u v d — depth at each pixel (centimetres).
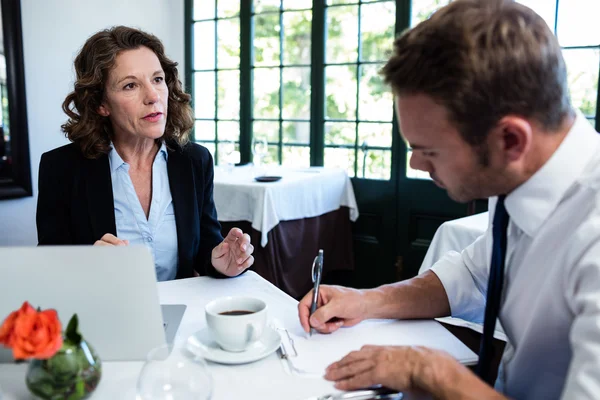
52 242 150
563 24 291
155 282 84
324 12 358
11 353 85
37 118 343
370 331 100
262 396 77
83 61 151
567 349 79
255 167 363
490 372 92
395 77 74
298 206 311
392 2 336
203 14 407
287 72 378
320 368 85
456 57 69
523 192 81
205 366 74
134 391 78
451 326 117
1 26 318
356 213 355
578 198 77
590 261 69
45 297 84
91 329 86
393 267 357
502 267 87
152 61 150
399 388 76
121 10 379
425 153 77
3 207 332
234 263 127
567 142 78
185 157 161
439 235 212
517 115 71
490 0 73
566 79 74
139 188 156
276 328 100
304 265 323
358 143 360
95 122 152
